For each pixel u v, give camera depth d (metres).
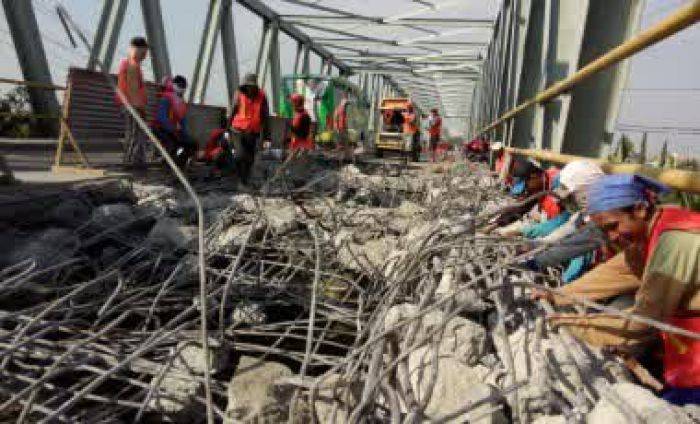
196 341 2.40
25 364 2.32
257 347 2.58
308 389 2.02
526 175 4.79
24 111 12.41
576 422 1.69
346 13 22.52
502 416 1.88
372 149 29.02
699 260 2.05
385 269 3.86
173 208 5.58
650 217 2.15
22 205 4.80
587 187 3.18
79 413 2.11
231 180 8.87
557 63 7.23
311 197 6.87
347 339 3.10
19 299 3.27
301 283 3.81
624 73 5.09
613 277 2.57
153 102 10.41
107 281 3.46
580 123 5.41
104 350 2.39
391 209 6.51
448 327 2.39
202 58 17.39
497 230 4.24
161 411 2.20
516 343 2.35
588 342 2.31
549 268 3.52
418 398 1.74
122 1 12.71
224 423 1.92
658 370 2.37
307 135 11.25
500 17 16.91
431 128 22.53
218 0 17.31
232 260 3.86
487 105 22.30
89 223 4.58
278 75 24.14
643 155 7.59
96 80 8.52
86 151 11.12
